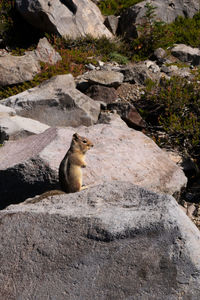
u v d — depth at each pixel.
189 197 12.35
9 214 6.64
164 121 15.73
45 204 7.09
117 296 5.36
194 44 25.08
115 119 16.22
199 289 5.21
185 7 27.30
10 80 19.44
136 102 18.22
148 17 24.50
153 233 5.63
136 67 20.36
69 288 5.62
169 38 24.58
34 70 20.20
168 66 21.94
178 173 11.25
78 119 16.42
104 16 27.61
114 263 5.60
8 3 25.97
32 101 16.66
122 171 10.39
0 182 10.18
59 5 24.53
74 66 21.30
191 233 5.70
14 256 6.14
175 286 5.25
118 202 6.63
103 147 11.18
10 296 5.82
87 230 5.95
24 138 12.75
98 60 22.41
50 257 5.95
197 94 16.98
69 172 8.23
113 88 18.83
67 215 6.25
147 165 11.01
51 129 12.15
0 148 12.27
